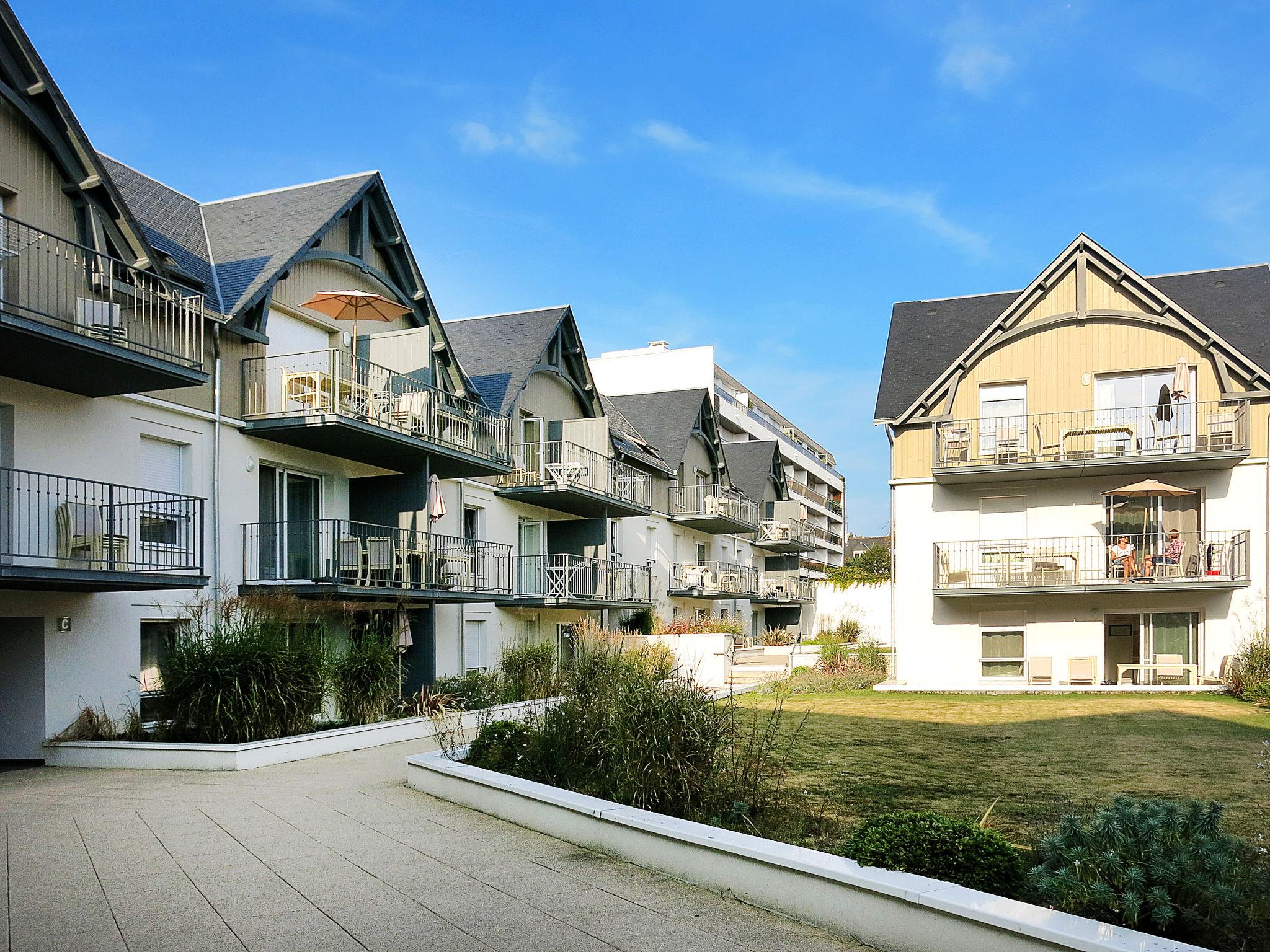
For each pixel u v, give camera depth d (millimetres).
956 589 23344
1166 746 13016
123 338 12617
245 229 18328
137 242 13781
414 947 5359
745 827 7414
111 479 13781
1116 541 23250
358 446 17734
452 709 17141
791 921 5879
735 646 32281
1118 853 5254
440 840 7980
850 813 8320
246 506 16219
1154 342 23281
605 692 9586
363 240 19297
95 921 5797
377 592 17016
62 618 12914
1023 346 24094
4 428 12555
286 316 17625
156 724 13609
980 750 12609
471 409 22062
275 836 8141
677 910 6062
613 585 27703
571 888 6547
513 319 27500
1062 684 23469
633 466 32906
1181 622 23125
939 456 23875
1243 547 22312
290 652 13625
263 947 5352
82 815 9086
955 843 5672
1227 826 7961
